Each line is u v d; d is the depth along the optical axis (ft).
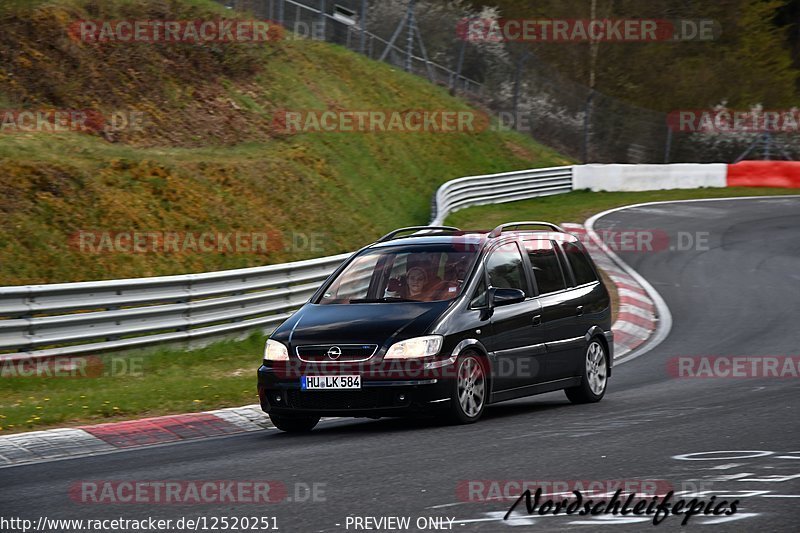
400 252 87.40
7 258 136.98
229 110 235.20
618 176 333.21
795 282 184.85
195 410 89.61
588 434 72.28
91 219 155.43
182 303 123.13
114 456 70.59
